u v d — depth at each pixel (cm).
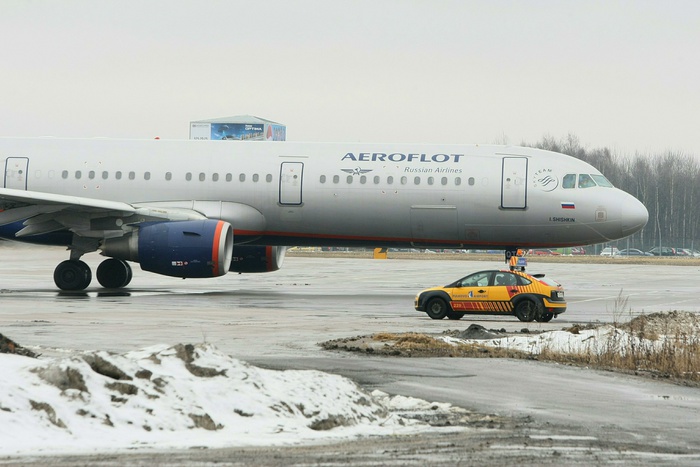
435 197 13450
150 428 3747
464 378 5766
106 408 3809
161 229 12862
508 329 8969
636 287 17450
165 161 13975
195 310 10606
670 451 3797
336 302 12369
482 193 13375
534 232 13438
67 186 13975
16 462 3159
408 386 5419
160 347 4700
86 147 14225
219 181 13800
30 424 3594
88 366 4012
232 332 8225
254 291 14650
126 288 15025
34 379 3966
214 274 12825
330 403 4341
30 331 8006
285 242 14075
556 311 9938
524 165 13450
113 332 8025
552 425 4375
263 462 3297
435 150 13738
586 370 6322
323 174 13662
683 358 6794
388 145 13925
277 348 7075
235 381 4325
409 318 10075
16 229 13800
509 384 5600
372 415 4412
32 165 14075
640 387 5694
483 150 13688
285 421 4059
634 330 8625
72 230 13238
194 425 3847
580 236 13388
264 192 13712
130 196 13925
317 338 7800
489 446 3791
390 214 13550
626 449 3816
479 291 9981
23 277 17938
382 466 3312
